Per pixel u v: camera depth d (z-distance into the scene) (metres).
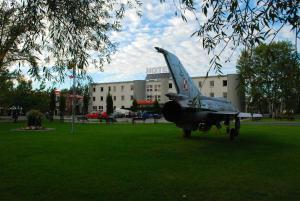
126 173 9.13
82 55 7.46
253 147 15.20
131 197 6.74
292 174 9.08
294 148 14.84
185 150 14.04
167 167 10.07
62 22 6.81
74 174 8.97
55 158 11.68
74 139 18.78
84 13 7.16
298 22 4.23
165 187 7.57
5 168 9.80
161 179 8.39
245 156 12.41
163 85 88.00
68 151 13.52
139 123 42.81
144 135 21.67
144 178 8.51
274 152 13.53
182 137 20.06
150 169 9.75
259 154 12.96
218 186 7.69
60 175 8.83
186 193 7.06
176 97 15.71
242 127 31.25
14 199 6.59
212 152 13.50
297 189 7.42
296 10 4.20
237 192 7.15
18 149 14.14
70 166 10.16
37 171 9.36
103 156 12.20
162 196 6.82
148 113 68.62
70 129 28.66
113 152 13.27
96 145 15.70
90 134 22.62
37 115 28.89
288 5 4.21
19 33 6.71
